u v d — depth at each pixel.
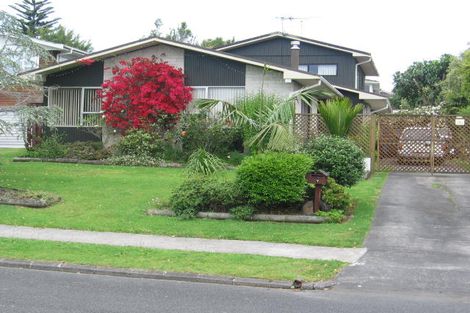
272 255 9.18
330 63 33.69
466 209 12.71
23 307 6.50
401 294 7.26
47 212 12.39
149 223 11.47
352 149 13.10
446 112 33.97
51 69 22.59
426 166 19.56
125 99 21.66
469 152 19.19
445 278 7.87
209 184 12.37
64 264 8.52
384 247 9.63
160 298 7.04
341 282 7.78
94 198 13.66
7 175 16.75
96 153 20.88
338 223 11.48
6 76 15.00
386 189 15.48
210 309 6.57
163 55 22.52
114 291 7.34
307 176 11.90
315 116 18.50
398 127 19.75
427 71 51.69
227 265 8.49
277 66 21.17
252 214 11.84
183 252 9.32
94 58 22.72
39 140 22.11
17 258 8.82
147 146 20.45
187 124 20.56
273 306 6.74
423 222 11.46
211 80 22.23
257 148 14.26
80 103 23.23
